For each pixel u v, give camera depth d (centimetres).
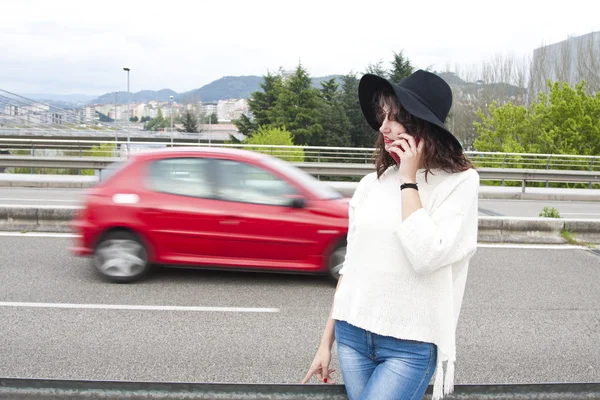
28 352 443
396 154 187
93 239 644
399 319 178
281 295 614
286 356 449
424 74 186
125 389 177
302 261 644
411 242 167
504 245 926
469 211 178
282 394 181
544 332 526
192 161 654
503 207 1648
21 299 579
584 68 5350
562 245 937
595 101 3394
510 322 552
